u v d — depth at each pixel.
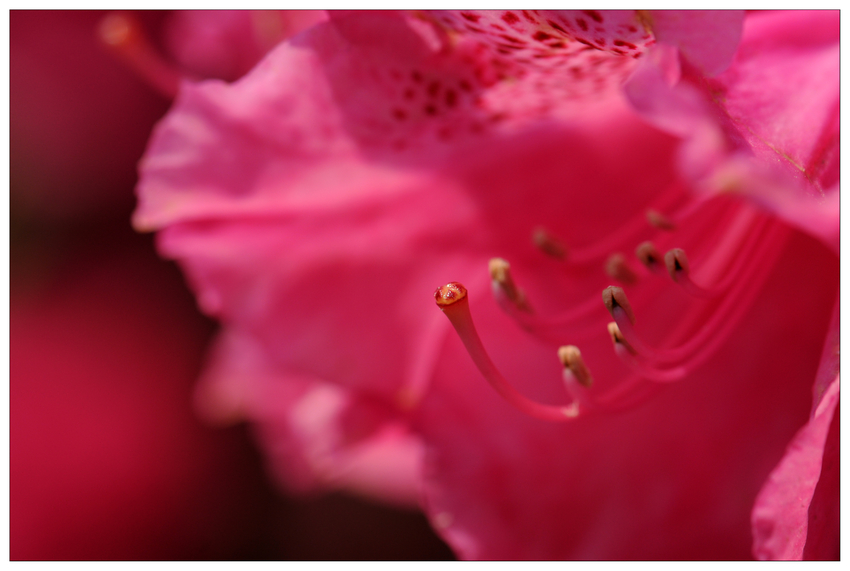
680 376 0.18
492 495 0.20
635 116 0.20
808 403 0.19
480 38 0.17
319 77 0.18
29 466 0.27
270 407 0.24
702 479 0.20
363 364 0.20
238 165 0.19
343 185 0.19
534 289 0.20
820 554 0.17
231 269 0.20
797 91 0.17
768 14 0.17
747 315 0.19
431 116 0.19
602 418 0.20
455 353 0.21
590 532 0.20
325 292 0.20
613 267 0.19
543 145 0.20
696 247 0.19
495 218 0.20
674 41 0.16
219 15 0.24
